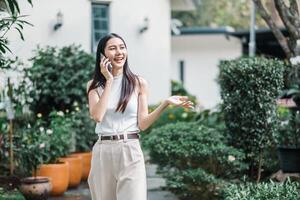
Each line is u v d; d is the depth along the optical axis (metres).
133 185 3.78
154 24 11.43
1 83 7.29
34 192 5.83
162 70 11.56
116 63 3.89
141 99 3.92
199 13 24.55
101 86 3.94
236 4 24.81
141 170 3.83
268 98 6.31
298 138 6.79
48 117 7.77
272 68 6.28
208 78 17.22
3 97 7.07
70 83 7.86
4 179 6.51
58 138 6.80
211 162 6.13
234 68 6.37
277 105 6.50
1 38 5.34
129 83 3.87
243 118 6.36
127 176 3.79
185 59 17.48
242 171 6.35
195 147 6.12
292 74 6.75
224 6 24.95
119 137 3.81
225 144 6.38
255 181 6.43
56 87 7.84
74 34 10.05
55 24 9.70
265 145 6.38
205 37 17.11
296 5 6.73
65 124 7.18
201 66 17.30
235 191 4.36
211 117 8.23
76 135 7.68
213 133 6.43
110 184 3.89
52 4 9.71
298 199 4.15
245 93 6.34
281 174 6.45
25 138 6.78
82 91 7.91
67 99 7.88
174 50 17.56
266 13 6.93
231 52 16.95
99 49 3.95
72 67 7.95
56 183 6.47
